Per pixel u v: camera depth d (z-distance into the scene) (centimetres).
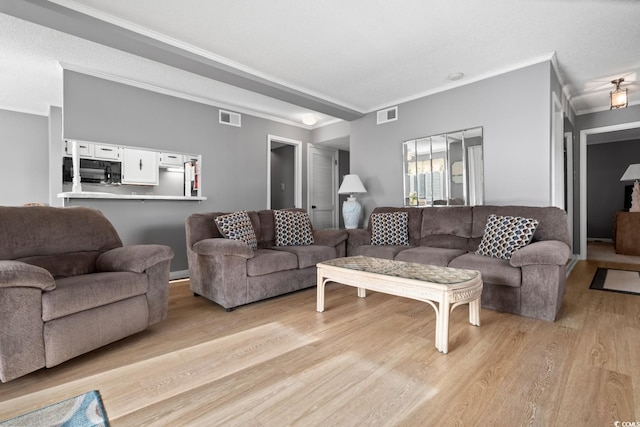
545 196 318
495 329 225
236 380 162
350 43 291
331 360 183
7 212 211
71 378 165
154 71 352
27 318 159
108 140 358
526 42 290
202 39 283
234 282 271
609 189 733
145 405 142
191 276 316
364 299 305
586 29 269
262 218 372
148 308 219
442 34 277
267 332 225
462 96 379
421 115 419
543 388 152
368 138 481
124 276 204
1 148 461
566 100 414
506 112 344
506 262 265
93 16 237
